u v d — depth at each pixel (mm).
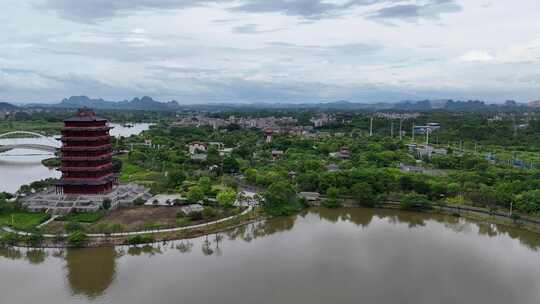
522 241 142375
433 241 141875
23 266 118312
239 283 108438
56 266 118000
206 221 152375
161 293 102562
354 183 189500
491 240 143125
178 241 137625
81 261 121250
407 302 100000
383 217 169750
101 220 150375
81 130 169375
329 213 174250
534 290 106750
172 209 166375
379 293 104125
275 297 101125
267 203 170000
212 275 113062
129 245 129750
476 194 173625
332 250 133000
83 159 169250
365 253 130500
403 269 118625
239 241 140875
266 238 144250
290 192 176375
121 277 111312
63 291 103625
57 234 132375
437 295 103625
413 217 169000
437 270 118250
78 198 167750
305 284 108375
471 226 158750
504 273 116500
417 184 185250
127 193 182000
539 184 176000
